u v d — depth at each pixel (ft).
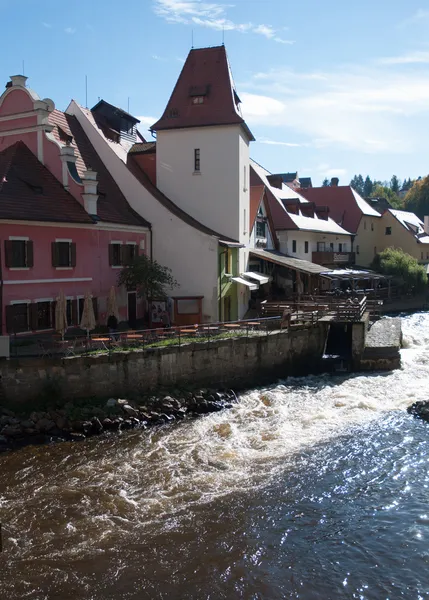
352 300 118.11
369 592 36.91
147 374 76.89
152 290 104.01
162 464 56.80
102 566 39.73
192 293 111.65
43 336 84.94
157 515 46.60
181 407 74.38
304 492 50.62
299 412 73.51
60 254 89.76
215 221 120.06
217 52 125.18
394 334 110.11
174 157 121.29
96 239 97.19
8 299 80.79
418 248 246.47
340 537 43.32
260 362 89.51
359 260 231.91
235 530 44.24
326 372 98.78
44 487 51.62
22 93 98.07
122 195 114.62
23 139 99.04
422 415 70.59
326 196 238.89
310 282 154.71
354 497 49.70
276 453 59.62
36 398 69.87
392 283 205.36
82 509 47.52
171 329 89.40
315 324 98.22
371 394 81.41
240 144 119.34
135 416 70.33
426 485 51.88
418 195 428.56
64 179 96.27
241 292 128.06
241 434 65.51
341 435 64.75
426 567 39.58
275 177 193.06
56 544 42.37
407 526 44.78
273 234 157.69
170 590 37.14
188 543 42.50
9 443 62.69
